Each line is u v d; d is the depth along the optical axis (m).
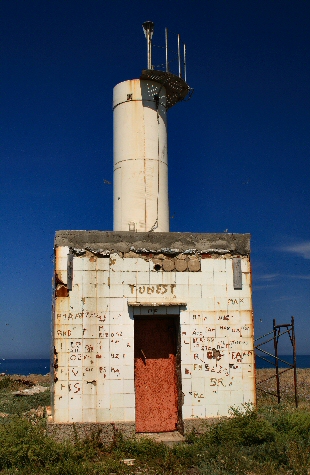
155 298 12.96
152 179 15.45
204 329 13.09
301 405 17.06
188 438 12.12
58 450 10.13
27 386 26.02
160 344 13.36
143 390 13.04
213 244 13.55
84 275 12.77
